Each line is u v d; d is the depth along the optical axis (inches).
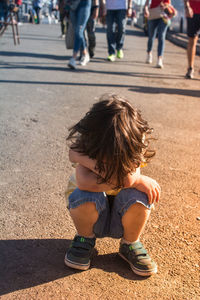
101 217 79.7
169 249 86.5
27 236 88.1
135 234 79.9
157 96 228.8
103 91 230.5
